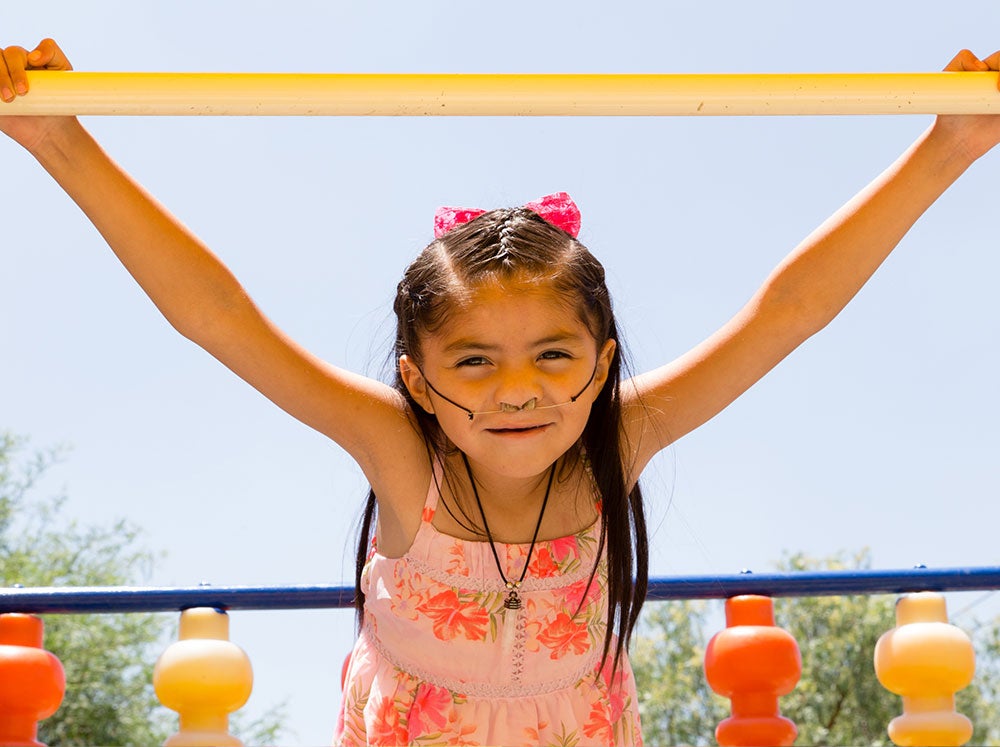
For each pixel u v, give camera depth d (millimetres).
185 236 2637
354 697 2904
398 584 2883
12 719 3020
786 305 2934
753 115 2375
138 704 11070
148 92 2275
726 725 3152
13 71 2271
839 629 10695
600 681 2920
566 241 2785
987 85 2398
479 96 2287
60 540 12227
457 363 2697
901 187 2869
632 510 3035
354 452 2854
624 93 2309
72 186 2535
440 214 2961
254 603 3145
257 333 2711
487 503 2912
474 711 2850
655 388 2986
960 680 3109
